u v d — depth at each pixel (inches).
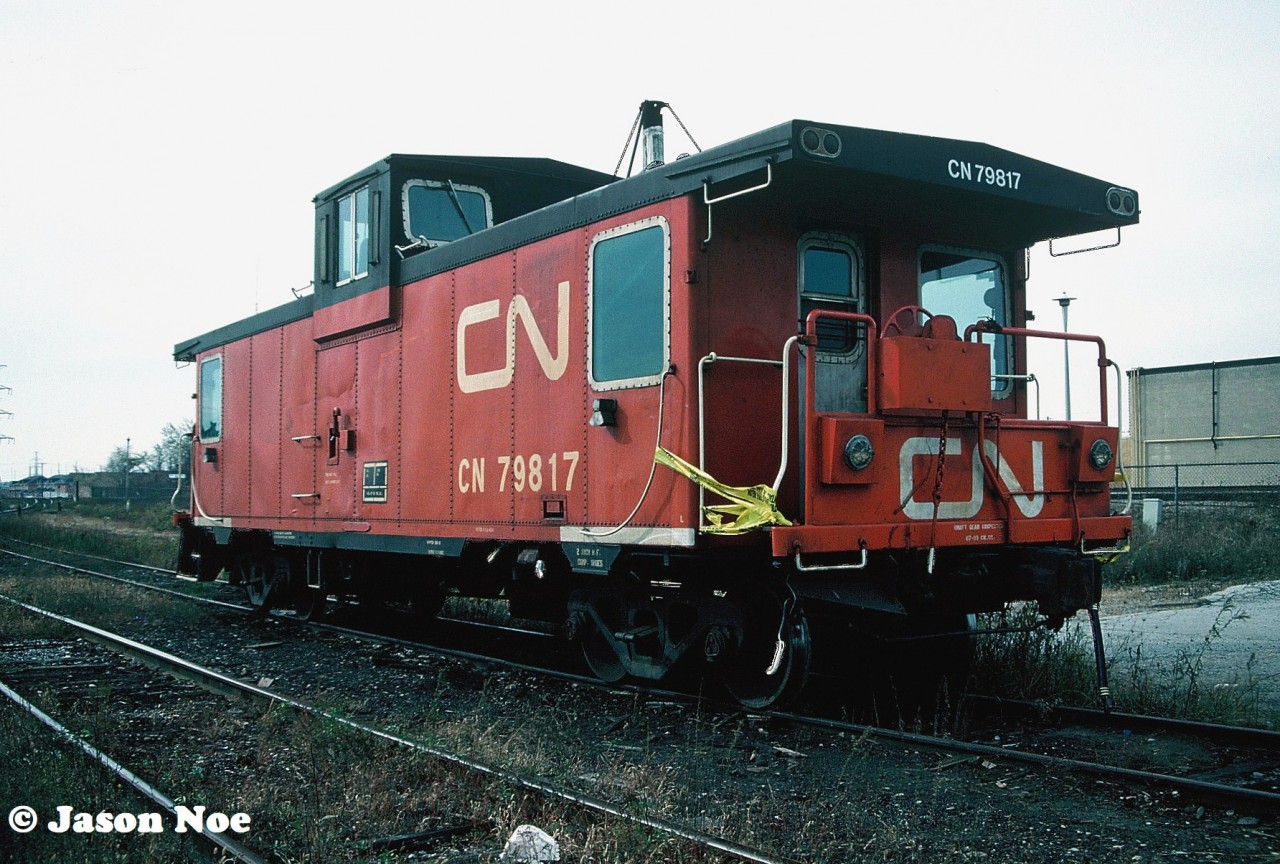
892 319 255.6
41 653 384.2
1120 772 204.7
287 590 485.7
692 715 270.7
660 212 266.4
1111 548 301.0
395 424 378.9
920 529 253.6
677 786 206.4
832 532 239.3
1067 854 170.7
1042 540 277.7
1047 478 283.4
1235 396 1267.2
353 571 433.1
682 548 260.4
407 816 191.2
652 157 330.6
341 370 418.9
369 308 393.1
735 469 262.5
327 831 179.0
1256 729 238.4
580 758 230.1
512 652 390.3
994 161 264.1
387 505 382.0
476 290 338.0
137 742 248.4
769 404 271.1
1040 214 292.2
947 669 302.5
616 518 277.4
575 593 322.0
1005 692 289.9
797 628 262.2
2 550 980.6
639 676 298.4
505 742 239.8
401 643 395.5
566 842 171.8
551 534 300.7
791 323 277.3
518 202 419.5
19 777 201.0
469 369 339.3
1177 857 169.0
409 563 403.9
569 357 296.7
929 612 282.5
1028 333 274.2
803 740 243.8
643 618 307.3
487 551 341.4
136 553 899.4
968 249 313.4
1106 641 378.0
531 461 309.9
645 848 165.5
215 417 546.6
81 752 219.6
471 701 298.0
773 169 247.9
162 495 2960.1
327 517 424.5
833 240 287.7
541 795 192.2
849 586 258.1
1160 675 313.9
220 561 561.3
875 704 273.7
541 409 306.7
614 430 279.3
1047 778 209.8
